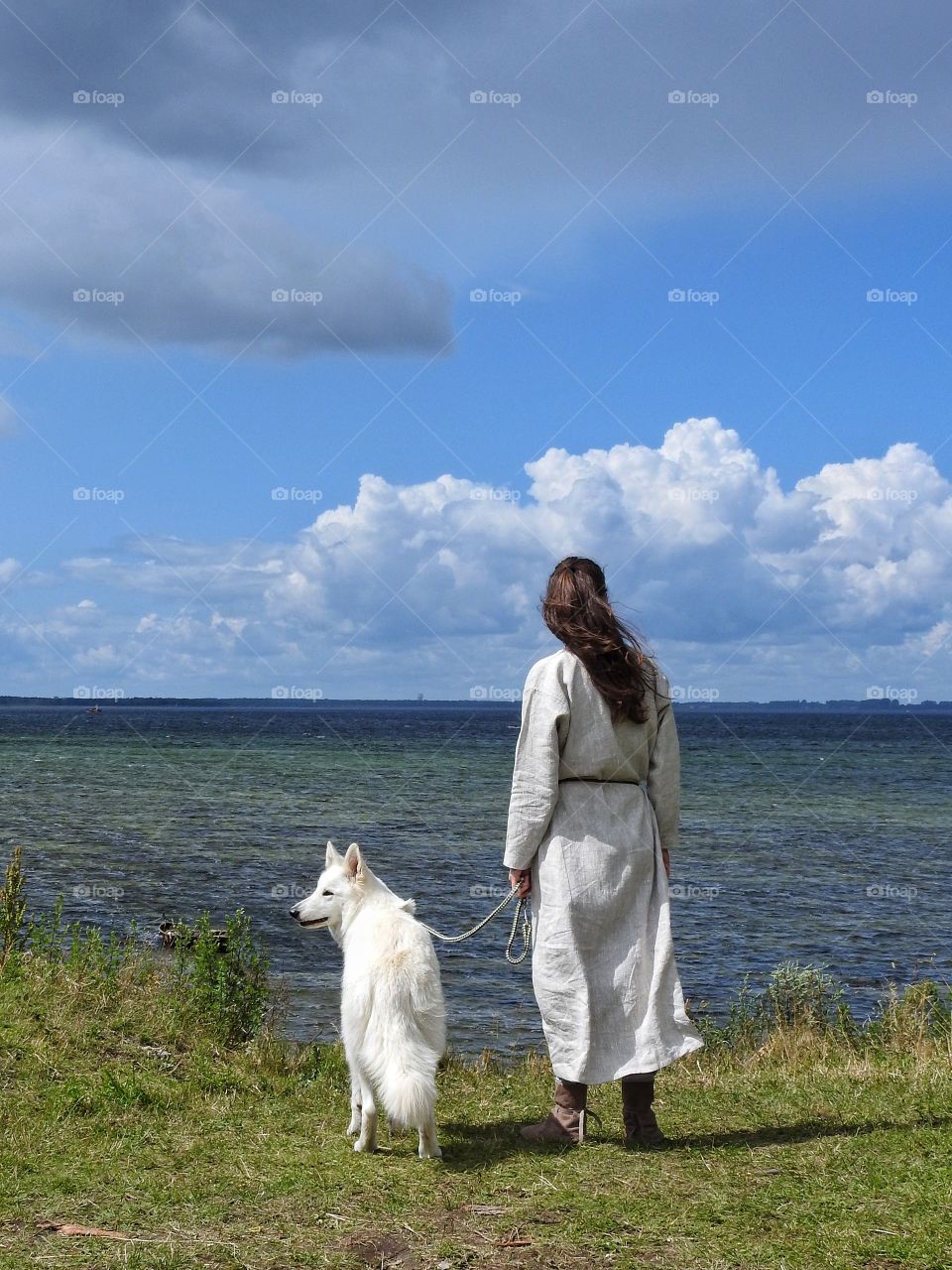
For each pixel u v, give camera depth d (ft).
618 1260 12.28
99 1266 12.09
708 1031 30.12
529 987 41.55
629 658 16.90
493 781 146.92
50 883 63.62
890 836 97.25
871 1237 12.67
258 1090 20.68
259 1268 12.19
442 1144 17.13
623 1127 17.89
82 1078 19.62
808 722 466.29
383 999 16.43
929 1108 18.42
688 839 93.86
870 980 46.09
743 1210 13.64
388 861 75.92
